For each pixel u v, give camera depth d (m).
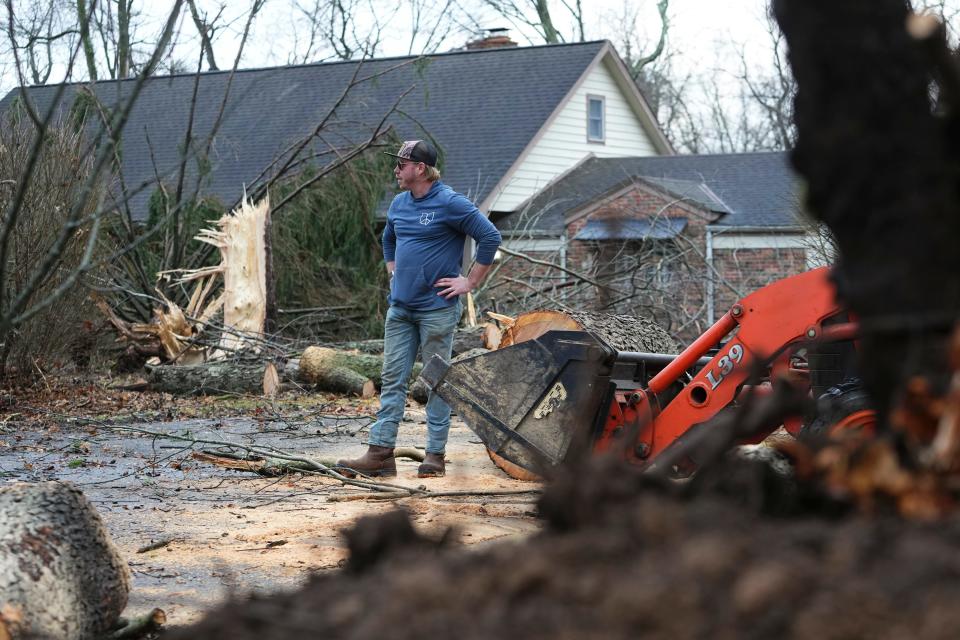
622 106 31.39
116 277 15.57
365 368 13.82
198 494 6.80
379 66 29.28
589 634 1.66
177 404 12.52
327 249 18.33
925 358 2.09
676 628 1.62
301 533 5.51
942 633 1.48
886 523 1.80
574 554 1.81
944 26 2.10
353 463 7.32
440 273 7.27
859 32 2.14
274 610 2.05
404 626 1.80
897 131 2.12
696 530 1.82
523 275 17.88
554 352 6.36
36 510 3.39
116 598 3.52
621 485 2.04
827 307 5.73
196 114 27.89
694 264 18.45
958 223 2.10
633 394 6.23
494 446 6.51
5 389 12.55
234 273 15.30
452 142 27.27
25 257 12.07
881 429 2.23
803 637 1.55
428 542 2.37
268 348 14.60
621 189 24.72
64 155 12.31
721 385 6.00
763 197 25.34
